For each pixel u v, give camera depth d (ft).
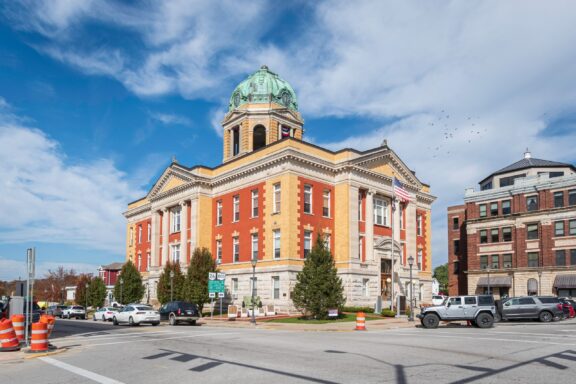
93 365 49.47
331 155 158.10
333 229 154.20
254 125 188.34
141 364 49.19
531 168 234.17
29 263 68.23
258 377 40.24
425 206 201.16
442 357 51.16
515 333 81.82
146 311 122.11
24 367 49.75
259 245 151.84
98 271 327.06
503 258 219.00
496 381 37.76
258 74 197.98
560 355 52.26
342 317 127.54
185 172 178.60
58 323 139.23
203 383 38.11
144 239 226.38
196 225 171.63
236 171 163.02
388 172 169.37
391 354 53.78
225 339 74.95
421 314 100.89
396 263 166.40
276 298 143.74
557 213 202.69
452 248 254.68
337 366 45.57
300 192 146.20
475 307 98.53
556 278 197.57
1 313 111.24
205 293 148.46
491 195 227.20
